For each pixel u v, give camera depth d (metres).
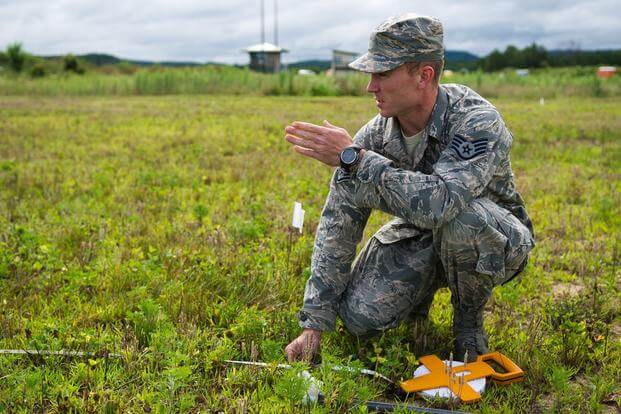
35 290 3.85
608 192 6.79
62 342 3.16
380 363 3.16
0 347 3.14
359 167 2.81
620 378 3.04
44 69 37.97
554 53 74.00
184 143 10.48
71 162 8.40
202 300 3.67
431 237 3.18
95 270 4.20
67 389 2.71
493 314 3.74
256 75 31.41
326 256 3.12
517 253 2.99
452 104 2.91
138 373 2.92
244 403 2.65
